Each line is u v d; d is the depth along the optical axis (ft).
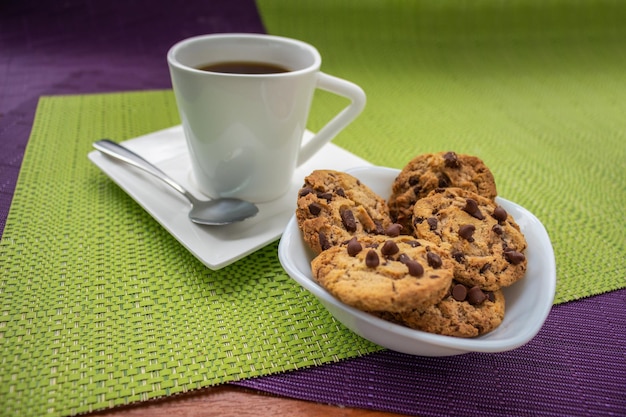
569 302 1.26
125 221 1.38
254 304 1.21
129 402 1.03
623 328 1.21
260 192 1.41
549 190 1.58
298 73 1.29
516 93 2.16
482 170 1.32
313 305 1.22
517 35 2.70
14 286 1.20
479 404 1.07
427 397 1.07
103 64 2.17
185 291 1.22
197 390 1.06
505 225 1.20
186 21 2.53
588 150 1.78
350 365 1.11
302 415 1.04
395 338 1.04
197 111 1.30
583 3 2.75
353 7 2.65
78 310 1.16
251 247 1.26
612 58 2.54
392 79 2.22
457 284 1.11
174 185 1.40
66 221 1.36
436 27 2.68
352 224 1.18
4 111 1.78
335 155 1.58
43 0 2.43
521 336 1.02
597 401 1.08
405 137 1.79
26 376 1.05
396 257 1.08
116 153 1.47
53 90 1.94
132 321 1.16
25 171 1.51
